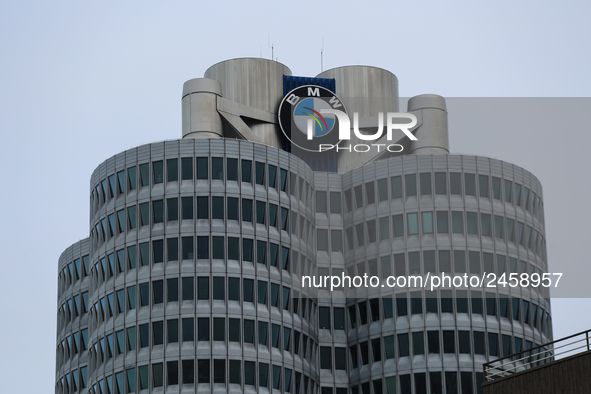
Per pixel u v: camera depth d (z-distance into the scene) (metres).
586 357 138.25
